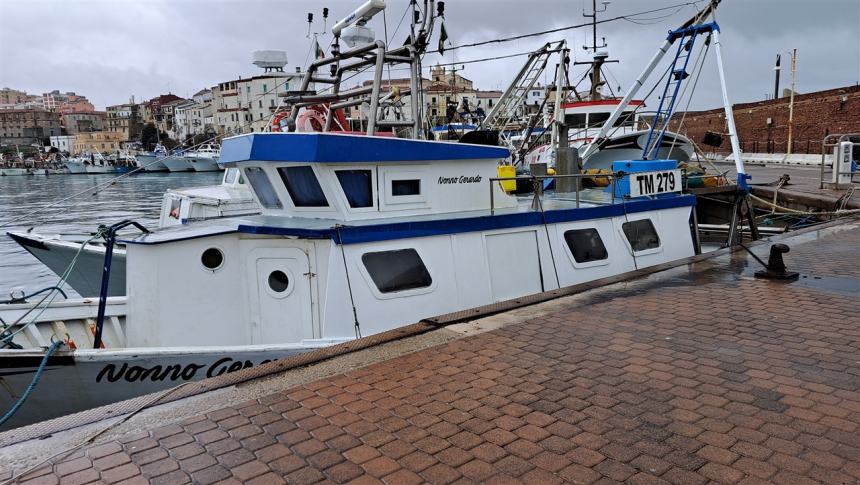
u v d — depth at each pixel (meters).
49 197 45.25
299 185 7.19
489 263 7.60
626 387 4.36
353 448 3.58
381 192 7.10
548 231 8.23
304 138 6.56
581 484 3.12
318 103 9.41
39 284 16.89
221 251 6.74
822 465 3.22
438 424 3.85
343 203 6.88
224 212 12.46
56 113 185.62
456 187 7.76
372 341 5.56
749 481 3.09
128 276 6.64
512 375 4.66
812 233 12.03
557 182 10.86
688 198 10.34
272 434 3.79
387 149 6.94
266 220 7.27
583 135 21.62
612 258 8.97
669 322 5.99
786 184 21.78
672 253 9.98
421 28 8.20
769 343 5.27
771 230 15.29
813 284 7.55
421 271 6.98
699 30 12.09
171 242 6.44
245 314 6.85
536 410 4.01
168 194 14.16
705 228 15.71
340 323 6.37
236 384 4.62
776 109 40.25
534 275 8.05
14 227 26.06
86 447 3.69
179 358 5.68
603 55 26.42
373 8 7.97
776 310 6.36
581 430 3.70
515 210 8.40
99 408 4.28
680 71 12.41
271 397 4.36
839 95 33.25
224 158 7.61
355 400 4.27
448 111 27.27
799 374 4.53
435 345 5.44
